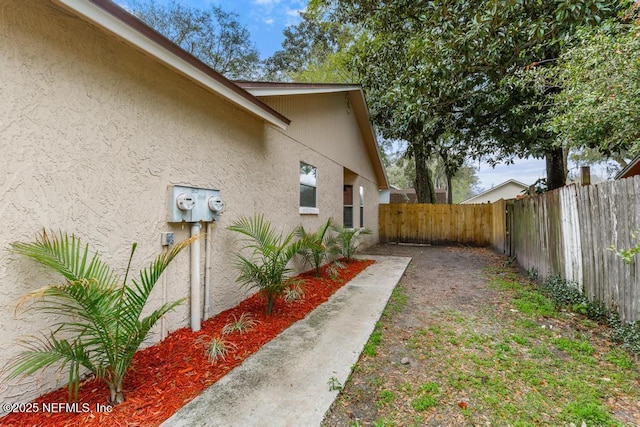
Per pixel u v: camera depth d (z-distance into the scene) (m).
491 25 5.39
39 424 1.88
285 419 2.02
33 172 2.09
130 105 2.80
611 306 3.58
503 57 6.09
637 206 3.13
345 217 10.64
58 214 2.23
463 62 6.09
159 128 3.11
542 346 3.21
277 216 5.48
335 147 8.55
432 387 2.47
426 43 6.05
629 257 2.79
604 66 3.36
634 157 5.10
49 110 2.18
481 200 32.78
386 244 13.43
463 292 5.39
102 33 2.55
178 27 15.16
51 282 2.21
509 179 31.62
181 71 3.03
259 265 4.76
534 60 5.93
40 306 2.13
